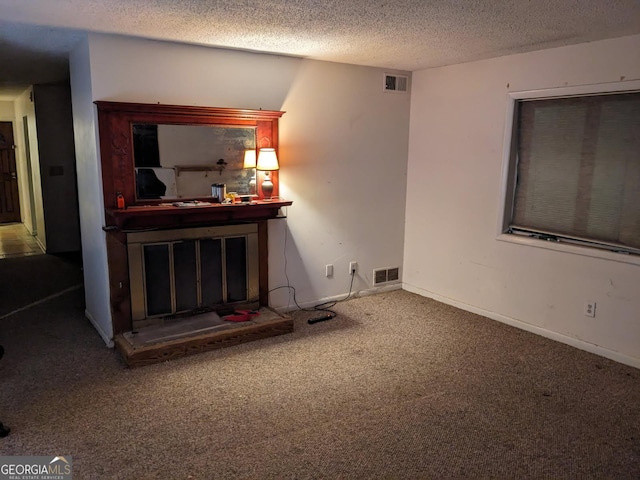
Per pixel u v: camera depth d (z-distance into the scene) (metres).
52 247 6.41
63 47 3.53
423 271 4.71
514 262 3.88
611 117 3.24
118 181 3.26
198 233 3.58
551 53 3.46
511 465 2.21
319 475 2.13
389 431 2.46
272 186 3.81
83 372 3.05
